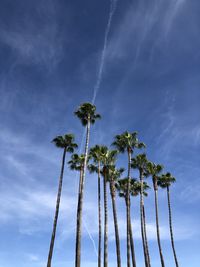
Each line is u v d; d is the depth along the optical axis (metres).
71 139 55.53
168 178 64.75
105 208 49.09
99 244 49.62
